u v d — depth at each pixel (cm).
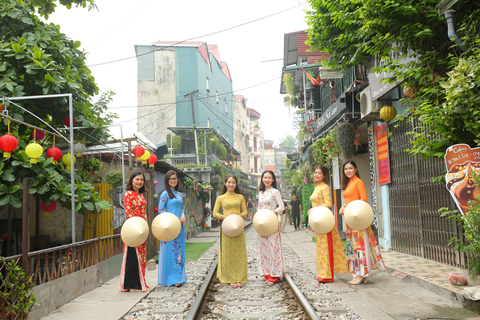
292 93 1998
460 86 455
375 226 1041
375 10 559
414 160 798
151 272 773
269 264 638
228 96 4359
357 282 600
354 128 1205
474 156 465
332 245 623
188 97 3206
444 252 689
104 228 1053
